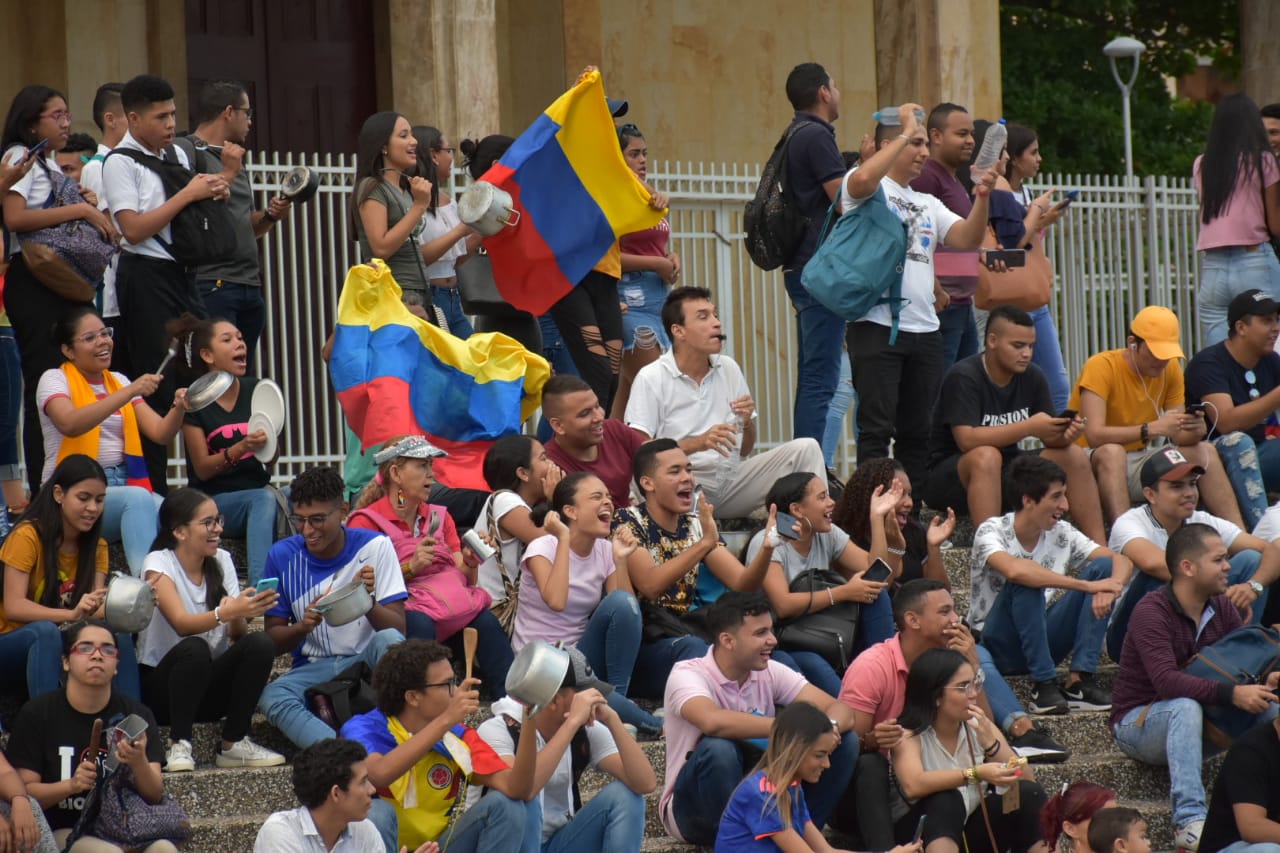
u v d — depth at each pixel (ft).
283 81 102.47
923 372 68.85
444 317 70.49
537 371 66.54
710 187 86.74
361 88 104.94
